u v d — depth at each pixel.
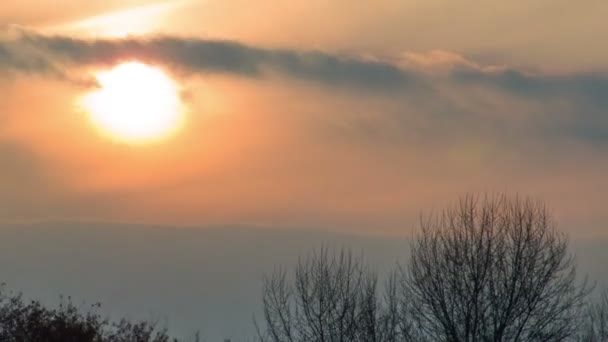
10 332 64.50
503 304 90.19
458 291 91.44
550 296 91.69
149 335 68.00
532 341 89.69
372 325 93.00
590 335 92.50
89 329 64.88
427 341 91.94
